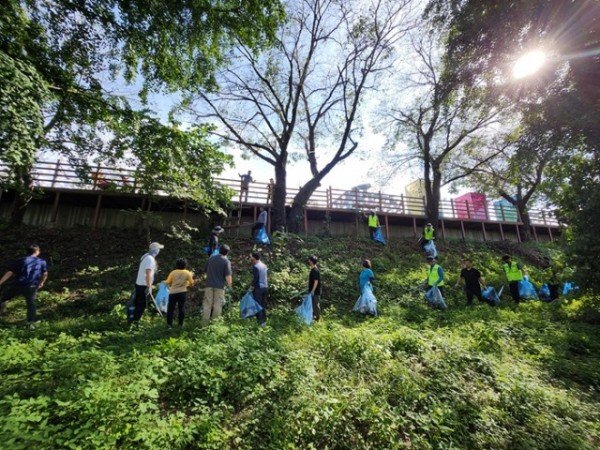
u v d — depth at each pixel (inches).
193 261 512.4
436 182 823.7
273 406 162.2
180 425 131.3
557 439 161.2
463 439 157.2
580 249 366.3
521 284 525.0
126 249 543.2
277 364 199.5
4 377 170.7
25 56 275.6
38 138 283.7
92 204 625.3
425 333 296.2
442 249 747.4
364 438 151.5
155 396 145.1
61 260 490.9
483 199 974.4
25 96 243.1
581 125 333.7
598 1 304.3
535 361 254.7
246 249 556.7
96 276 450.3
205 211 541.0
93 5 329.4
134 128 374.9
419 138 893.8
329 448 144.2
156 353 199.5
